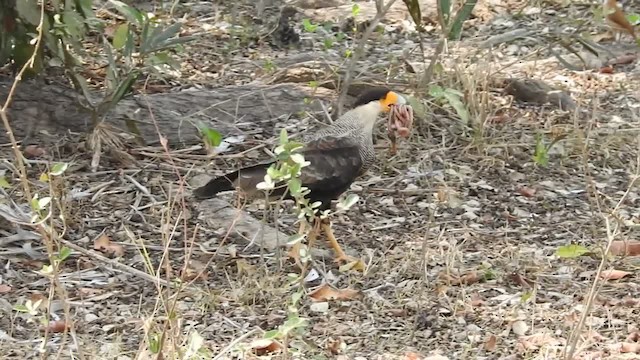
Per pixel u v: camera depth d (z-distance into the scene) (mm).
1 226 10820
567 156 13023
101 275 10164
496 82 14922
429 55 16062
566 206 11836
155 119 13344
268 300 9680
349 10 18094
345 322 9305
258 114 13789
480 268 10172
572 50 14789
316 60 15781
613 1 8617
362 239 11023
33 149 12594
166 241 8859
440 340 8953
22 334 9047
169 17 17500
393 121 10938
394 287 9969
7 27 12625
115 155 12523
